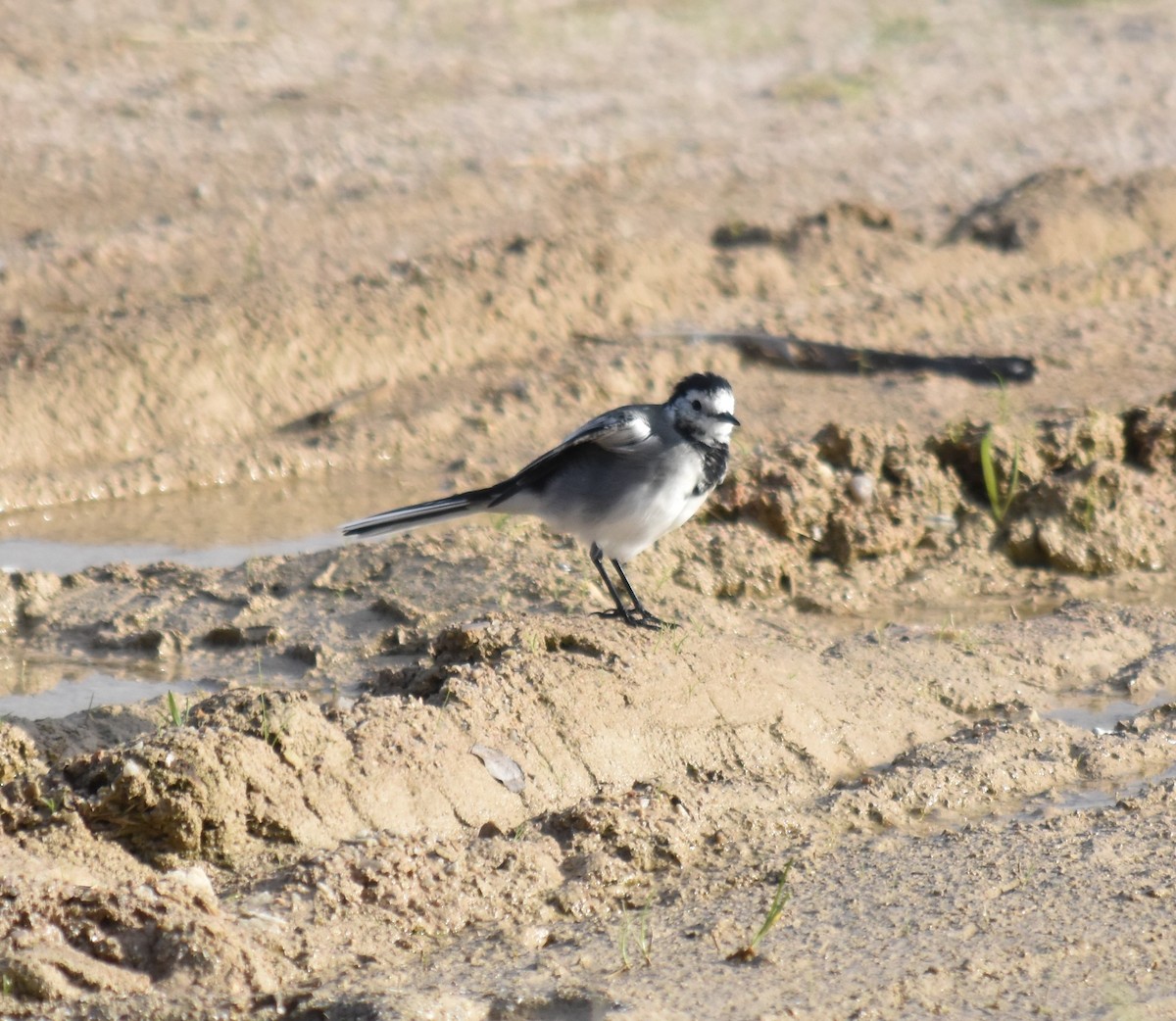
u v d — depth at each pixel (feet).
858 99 104.58
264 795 28.78
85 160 82.38
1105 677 39.52
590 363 62.13
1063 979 25.40
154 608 41.70
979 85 110.01
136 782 27.73
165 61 98.22
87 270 67.46
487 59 107.04
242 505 52.39
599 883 28.60
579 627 35.78
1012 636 41.06
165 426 56.29
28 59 94.99
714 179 87.66
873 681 37.83
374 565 43.45
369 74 101.24
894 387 61.62
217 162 83.66
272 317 60.70
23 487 51.37
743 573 44.57
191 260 69.87
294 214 77.00
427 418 58.08
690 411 36.76
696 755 33.55
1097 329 68.54
